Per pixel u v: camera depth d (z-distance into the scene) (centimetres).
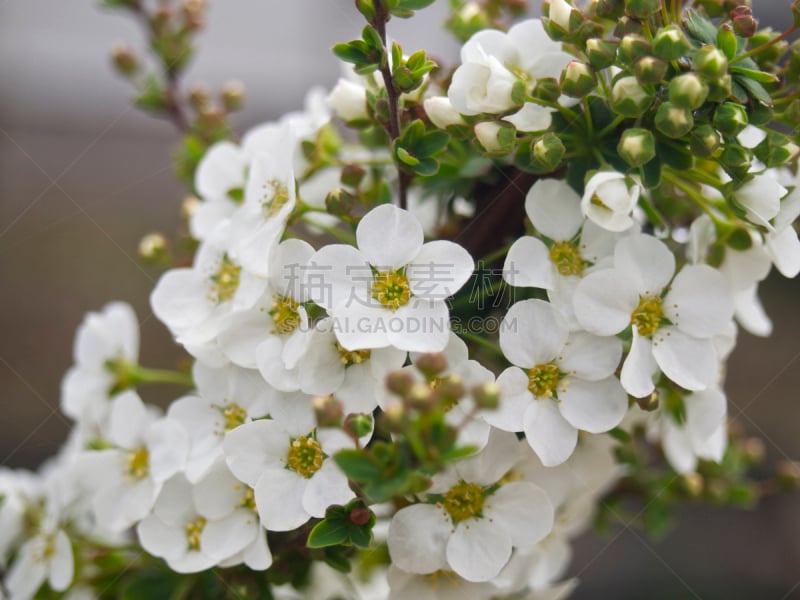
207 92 12
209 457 9
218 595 10
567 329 9
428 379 8
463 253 9
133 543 10
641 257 9
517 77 9
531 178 10
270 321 9
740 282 10
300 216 9
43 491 11
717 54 9
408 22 13
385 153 11
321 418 8
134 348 11
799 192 9
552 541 10
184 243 11
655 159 9
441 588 9
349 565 9
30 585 10
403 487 8
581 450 10
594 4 9
